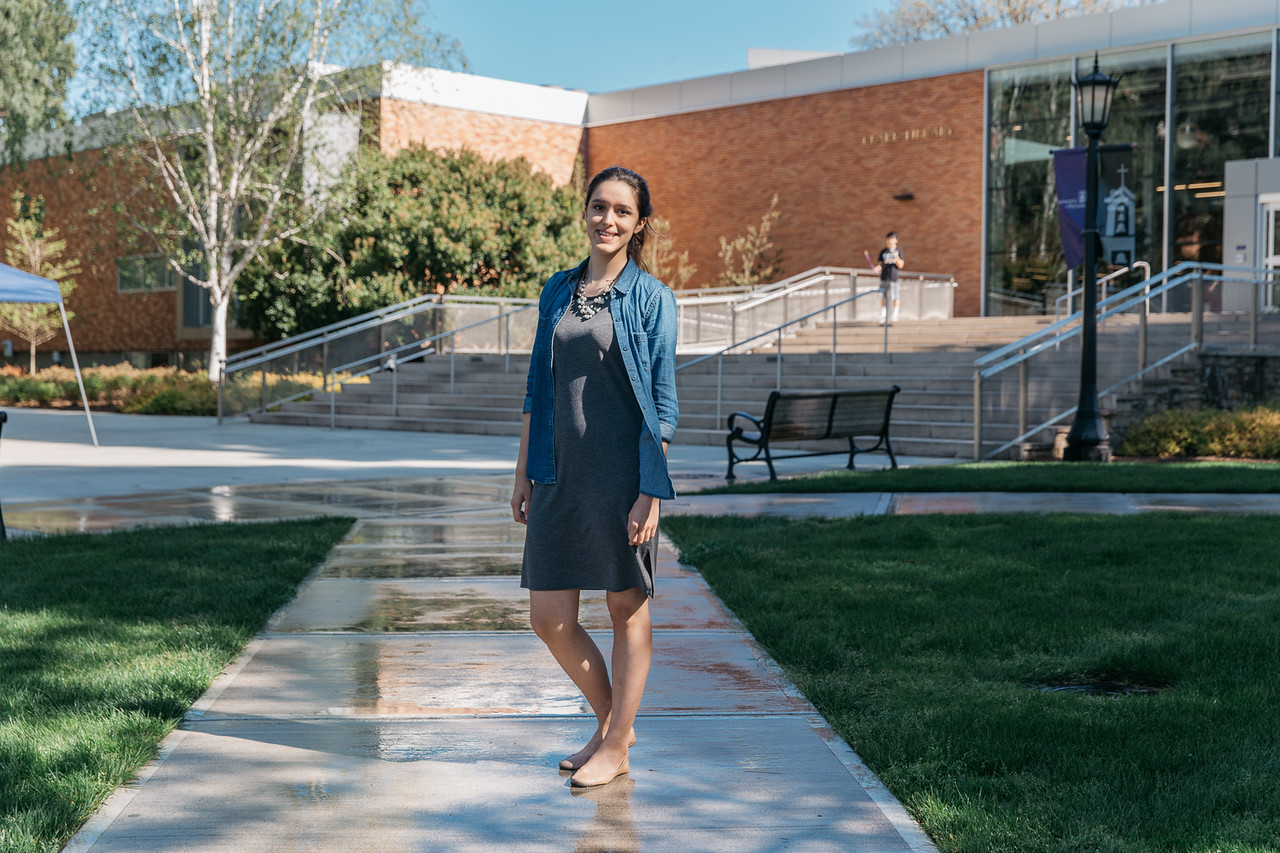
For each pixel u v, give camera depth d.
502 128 33.16
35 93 27.62
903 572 6.62
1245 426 14.56
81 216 38.09
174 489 11.24
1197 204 25.31
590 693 3.77
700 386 19.42
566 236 29.17
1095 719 3.99
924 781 3.51
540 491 3.61
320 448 16.62
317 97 26.64
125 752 3.72
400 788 3.54
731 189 32.12
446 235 27.34
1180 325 16.31
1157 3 25.55
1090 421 13.78
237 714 4.24
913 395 16.89
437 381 22.81
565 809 3.38
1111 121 26.36
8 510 9.68
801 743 3.94
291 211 27.06
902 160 29.12
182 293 35.53
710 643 5.25
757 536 7.92
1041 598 5.91
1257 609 5.64
